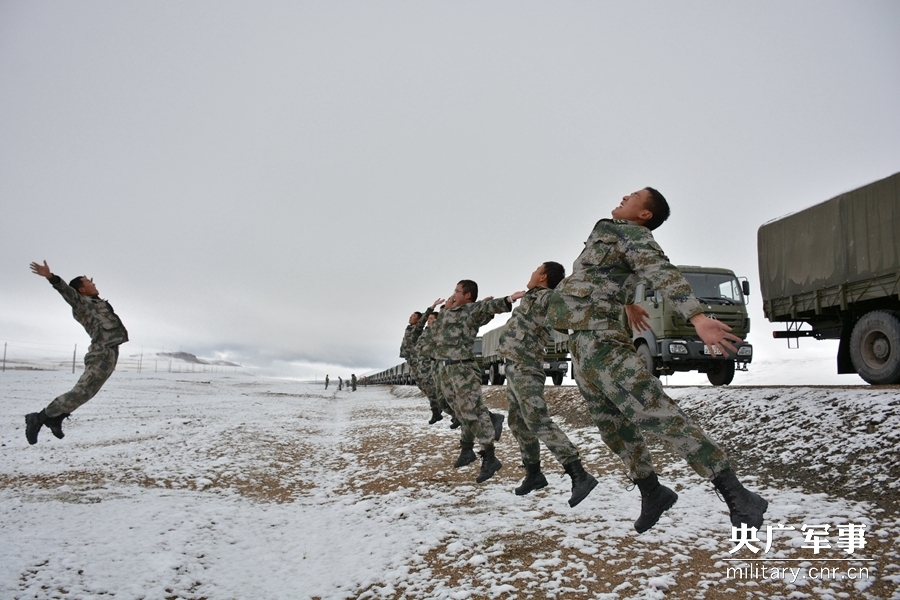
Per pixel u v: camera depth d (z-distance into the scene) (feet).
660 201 11.03
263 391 149.28
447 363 20.29
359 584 11.39
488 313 20.43
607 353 10.30
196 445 28.40
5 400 58.39
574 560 11.73
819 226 31.58
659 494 11.04
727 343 8.49
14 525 14.01
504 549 12.64
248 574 12.09
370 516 16.71
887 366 26.61
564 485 19.01
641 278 10.50
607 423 11.21
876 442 16.19
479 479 19.21
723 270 42.73
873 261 28.02
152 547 12.90
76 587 10.46
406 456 26.99
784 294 34.01
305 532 15.38
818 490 15.35
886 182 27.55
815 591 9.68
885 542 11.39
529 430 16.43
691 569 10.89
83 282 22.81
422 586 10.96
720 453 9.34
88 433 34.14
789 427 19.62
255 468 24.12
